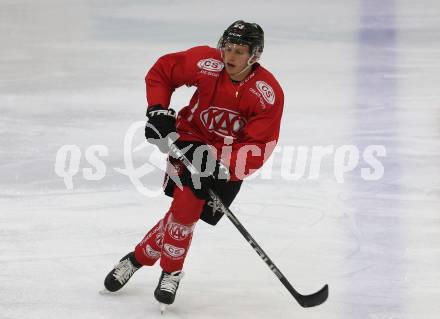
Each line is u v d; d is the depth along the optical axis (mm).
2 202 14125
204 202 10422
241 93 10266
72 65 23328
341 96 20938
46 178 15281
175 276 10508
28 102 19891
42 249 12414
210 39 26453
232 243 12875
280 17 30172
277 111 10336
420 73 23078
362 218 13852
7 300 10773
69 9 31312
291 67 23625
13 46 25438
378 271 11922
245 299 11070
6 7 31703
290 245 12828
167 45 25641
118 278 10930
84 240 12789
